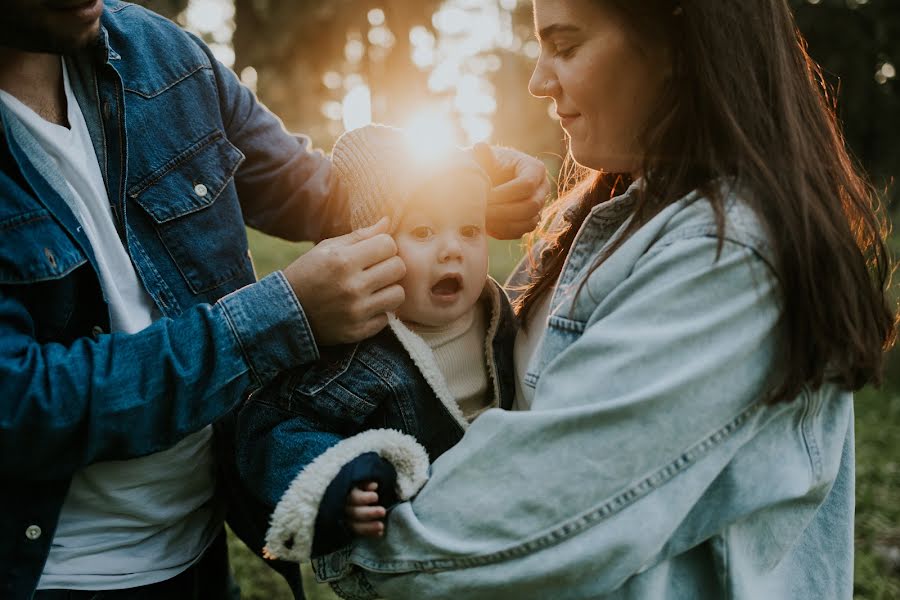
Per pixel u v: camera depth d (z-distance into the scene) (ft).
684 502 4.20
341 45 48.42
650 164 4.69
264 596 11.34
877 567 13.05
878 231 4.89
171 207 5.72
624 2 4.51
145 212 5.62
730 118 4.41
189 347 4.87
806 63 4.93
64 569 5.36
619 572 4.16
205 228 5.88
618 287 4.50
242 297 5.01
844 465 5.29
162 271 5.66
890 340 4.89
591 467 4.17
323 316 5.05
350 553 4.80
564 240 5.77
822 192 4.51
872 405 21.01
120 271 5.52
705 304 4.24
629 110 4.75
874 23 34.37
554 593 4.24
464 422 5.50
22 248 4.83
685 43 4.51
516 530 4.23
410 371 5.41
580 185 6.12
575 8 4.63
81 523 5.42
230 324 4.92
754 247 4.25
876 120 35.32
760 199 4.30
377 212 5.57
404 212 5.45
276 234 7.34
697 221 4.40
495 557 4.26
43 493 5.08
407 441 4.77
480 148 6.33
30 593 5.11
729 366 4.21
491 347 5.79
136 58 5.82
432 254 5.42
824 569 5.19
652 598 4.45
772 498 4.40
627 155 4.92
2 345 4.61
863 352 4.42
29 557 5.09
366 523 4.58
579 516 4.17
